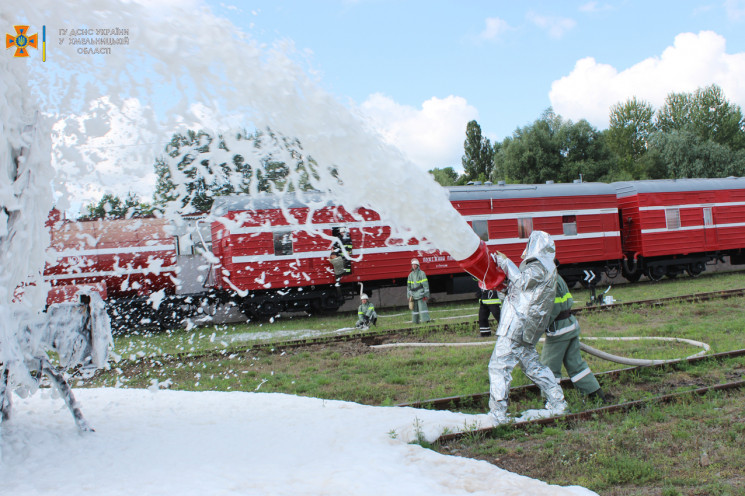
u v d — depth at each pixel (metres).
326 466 3.67
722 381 6.43
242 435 4.42
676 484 3.66
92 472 3.48
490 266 4.83
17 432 4.00
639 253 21.17
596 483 3.65
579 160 45.84
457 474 3.59
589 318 12.23
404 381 7.36
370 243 16.53
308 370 8.62
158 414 5.14
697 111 55.88
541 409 5.43
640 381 6.56
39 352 4.05
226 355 10.23
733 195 22.81
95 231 12.88
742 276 21.78
